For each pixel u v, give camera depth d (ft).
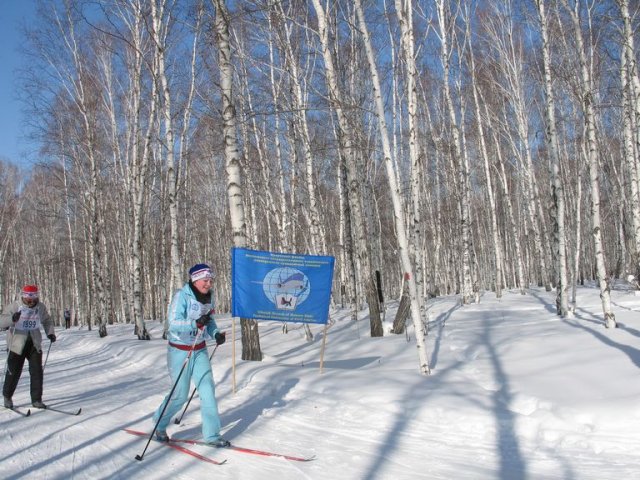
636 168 58.95
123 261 120.37
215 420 18.45
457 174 80.28
